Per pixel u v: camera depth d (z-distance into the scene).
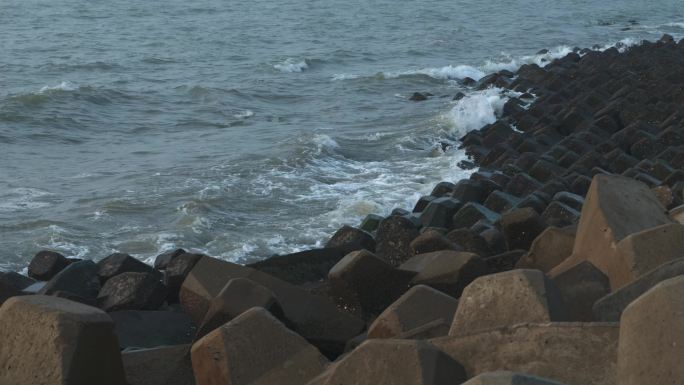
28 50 40.44
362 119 25.34
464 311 6.38
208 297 8.76
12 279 10.55
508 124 21.95
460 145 20.86
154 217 15.48
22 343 6.07
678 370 4.54
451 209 13.46
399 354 5.39
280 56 39.34
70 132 24.44
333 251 10.73
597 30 49.94
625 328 4.80
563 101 24.11
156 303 9.89
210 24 50.34
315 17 53.56
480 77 34.28
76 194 17.12
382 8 58.06
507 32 48.41
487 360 5.84
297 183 17.44
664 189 11.80
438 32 47.59
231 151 20.78
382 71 35.53
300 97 30.12
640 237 7.15
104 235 14.59
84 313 6.13
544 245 9.48
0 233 14.60
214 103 28.42
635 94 22.41
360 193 16.67
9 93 29.08
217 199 16.14
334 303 8.74
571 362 5.63
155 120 26.22
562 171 16.11
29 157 21.23
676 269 6.51
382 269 8.59
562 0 63.75
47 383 5.93
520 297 6.24
